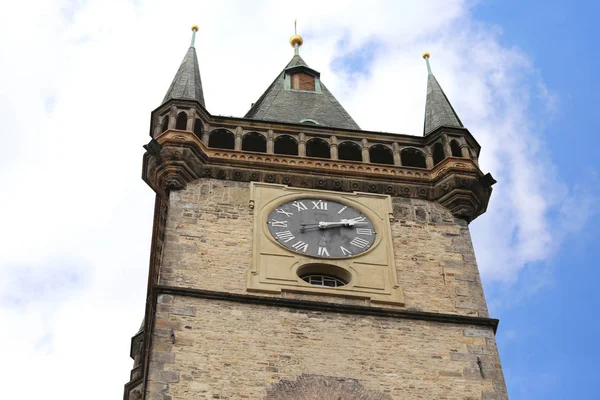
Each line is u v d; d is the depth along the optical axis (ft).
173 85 141.08
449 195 129.80
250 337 107.04
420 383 105.60
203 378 102.22
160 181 127.54
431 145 138.41
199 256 116.26
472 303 116.16
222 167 129.18
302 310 110.93
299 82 165.99
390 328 110.73
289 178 130.00
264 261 116.98
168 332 106.01
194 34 153.38
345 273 118.42
